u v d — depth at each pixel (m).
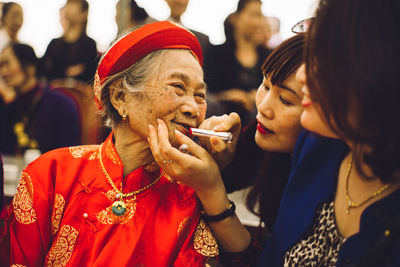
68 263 0.72
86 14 1.85
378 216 0.56
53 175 0.76
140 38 0.70
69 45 1.87
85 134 1.58
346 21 0.51
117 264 0.70
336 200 0.64
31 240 0.74
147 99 0.71
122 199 0.73
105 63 0.73
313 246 0.65
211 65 1.87
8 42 2.06
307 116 0.59
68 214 0.74
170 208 0.74
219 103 1.36
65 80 1.82
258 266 0.73
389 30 0.50
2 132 1.80
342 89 0.52
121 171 0.75
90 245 0.72
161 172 0.77
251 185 0.99
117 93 0.74
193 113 0.72
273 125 0.76
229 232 0.74
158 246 0.71
